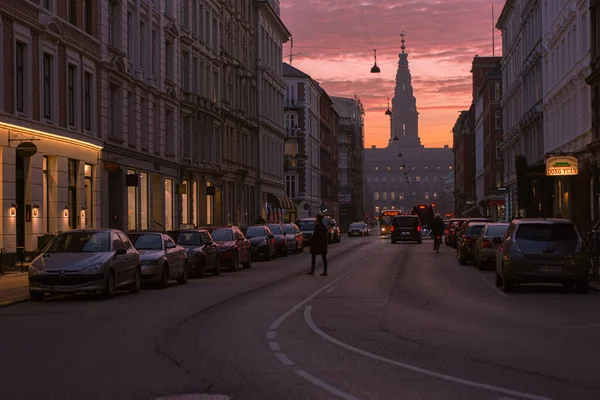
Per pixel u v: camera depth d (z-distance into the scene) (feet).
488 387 30.58
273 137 287.69
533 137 225.97
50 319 54.90
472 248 118.62
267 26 276.82
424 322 51.88
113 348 41.24
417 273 102.53
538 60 214.69
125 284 73.56
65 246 72.43
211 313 57.98
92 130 130.21
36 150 99.50
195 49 192.65
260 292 75.97
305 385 31.12
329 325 50.47
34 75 109.19
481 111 392.88
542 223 73.97
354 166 540.52
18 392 30.14
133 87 149.79
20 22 104.47
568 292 74.18
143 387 30.94
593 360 37.11
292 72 363.35
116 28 142.92
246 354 39.04
